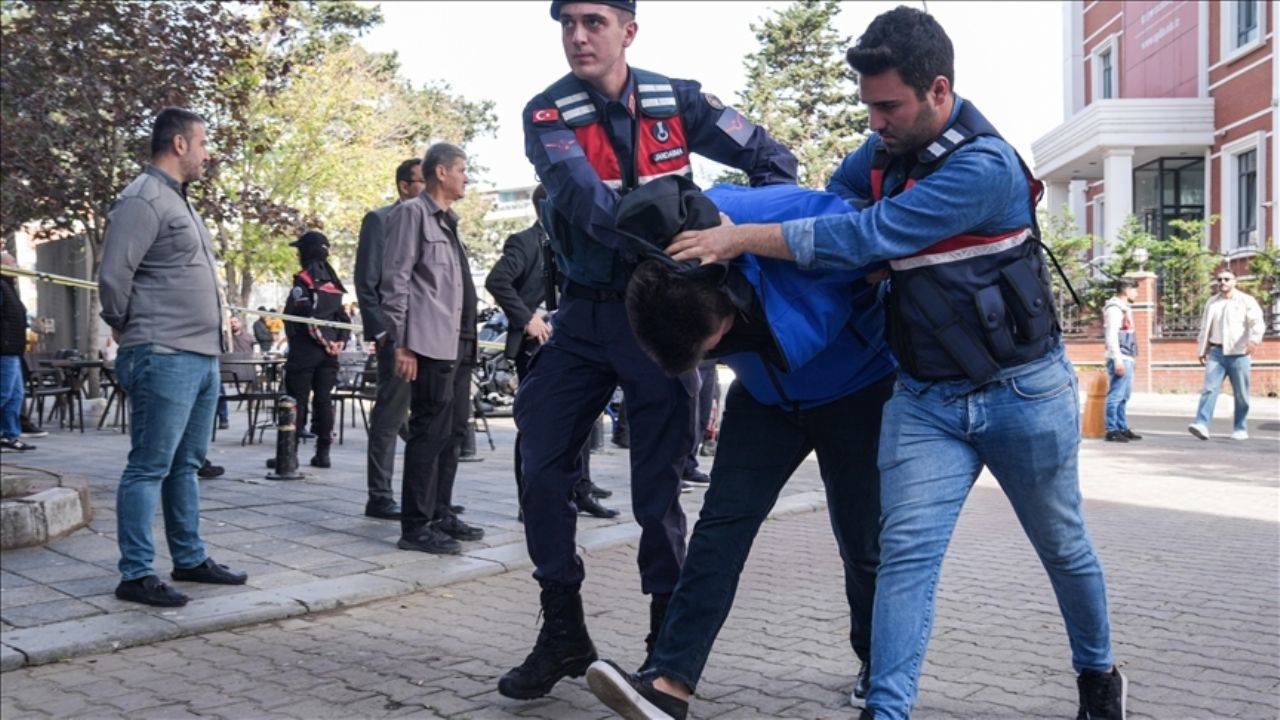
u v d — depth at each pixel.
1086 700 3.44
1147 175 31.05
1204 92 28.19
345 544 6.36
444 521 6.54
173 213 5.18
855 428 3.49
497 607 5.22
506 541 6.55
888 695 2.93
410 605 5.26
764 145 3.71
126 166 15.23
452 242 6.30
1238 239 27.02
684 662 3.33
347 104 31.23
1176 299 23.55
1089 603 3.30
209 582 5.39
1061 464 3.09
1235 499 8.64
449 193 6.29
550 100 3.58
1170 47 30.02
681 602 3.38
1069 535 3.22
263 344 22.02
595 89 3.60
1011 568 6.02
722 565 3.38
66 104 14.12
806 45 50.91
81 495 6.68
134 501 5.02
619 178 3.58
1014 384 3.00
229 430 13.93
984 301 2.95
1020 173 2.98
